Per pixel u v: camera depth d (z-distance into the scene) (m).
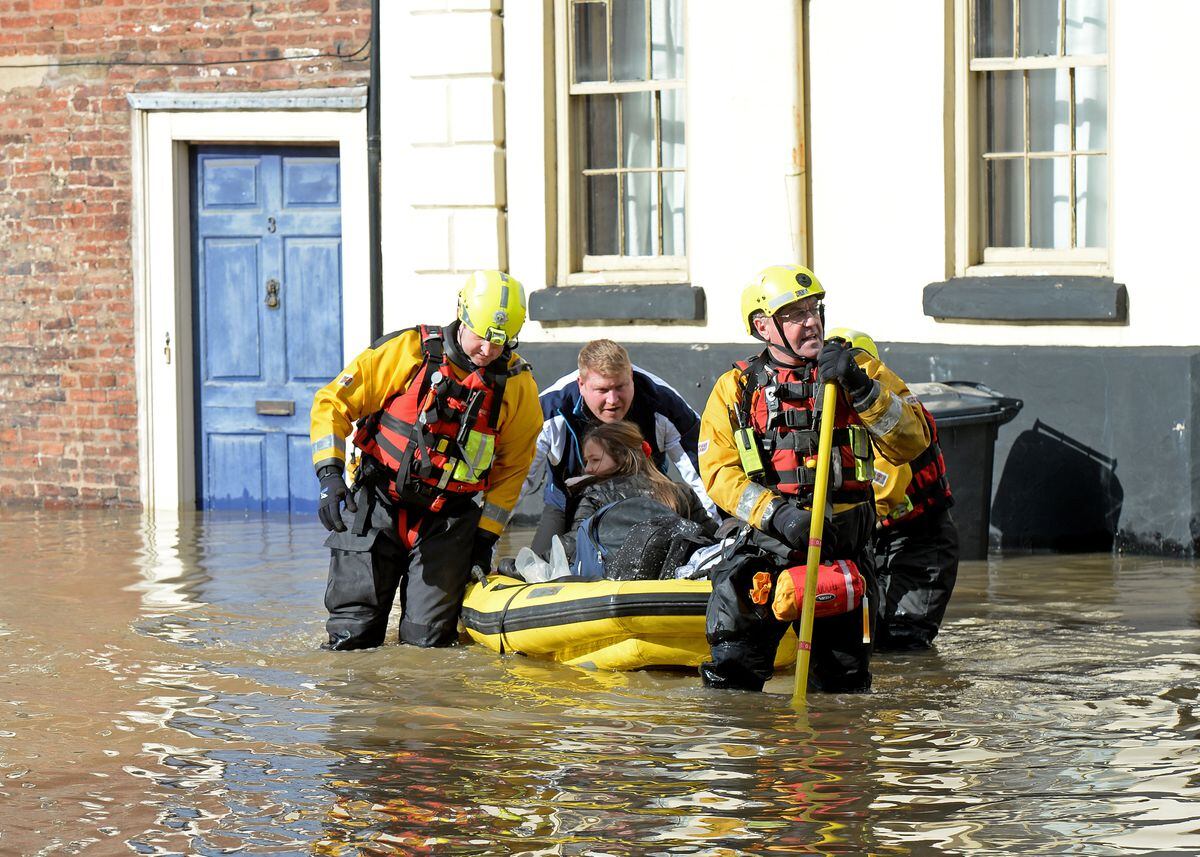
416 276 14.70
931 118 12.80
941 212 12.82
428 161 14.52
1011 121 12.82
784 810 5.77
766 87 13.36
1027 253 12.73
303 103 14.85
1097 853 5.27
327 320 15.20
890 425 7.30
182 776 6.29
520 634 8.45
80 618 9.57
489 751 6.61
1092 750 6.46
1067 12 12.52
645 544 8.56
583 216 14.45
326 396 8.67
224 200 15.42
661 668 8.19
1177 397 11.71
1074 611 9.60
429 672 8.18
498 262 14.44
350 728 7.01
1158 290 11.98
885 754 6.47
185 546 12.70
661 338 13.91
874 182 13.06
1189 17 11.78
